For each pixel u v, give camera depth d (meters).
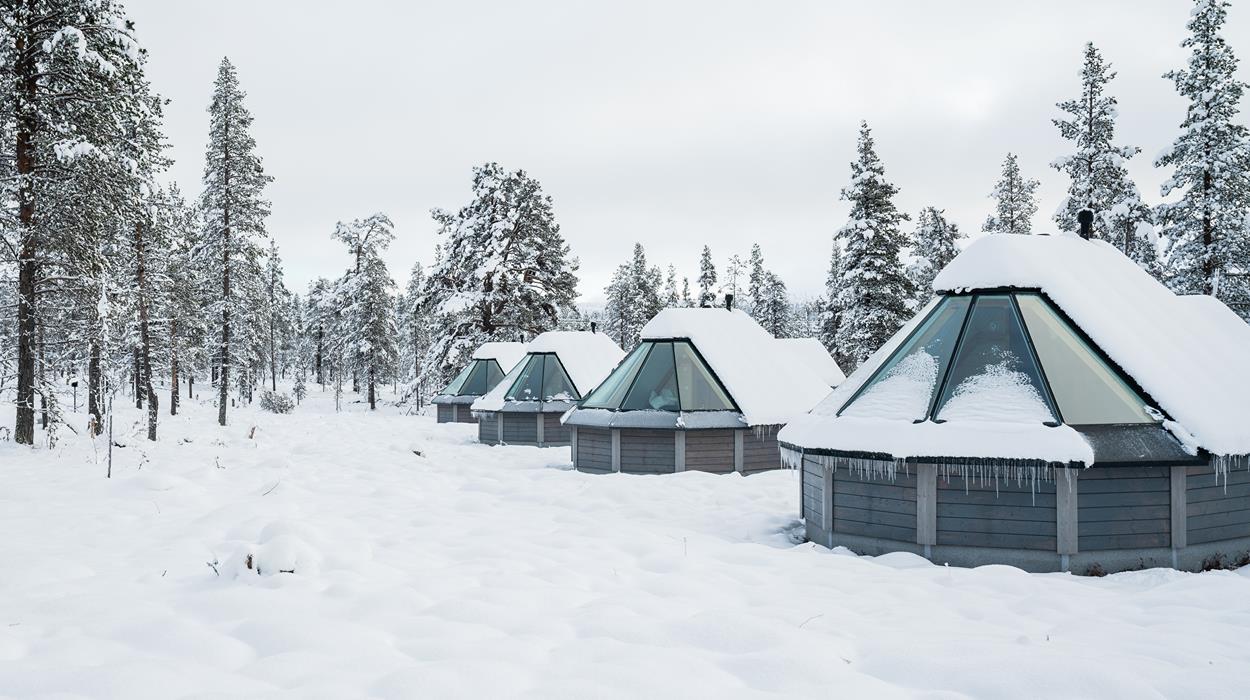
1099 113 32.28
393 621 5.30
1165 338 9.82
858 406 9.79
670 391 16.31
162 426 28.73
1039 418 8.59
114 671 4.16
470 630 5.18
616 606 5.92
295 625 4.98
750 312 70.19
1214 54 26.95
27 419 18.11
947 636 5.40
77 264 18.97
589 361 25.00
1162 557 8.36
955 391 9.24
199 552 7.57
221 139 34.06
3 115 18.14
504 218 40.06
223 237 34.00
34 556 7.16
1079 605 6.62
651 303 73.00
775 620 5.82
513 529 9.52
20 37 18.20
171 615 5.37
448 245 41.41
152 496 10.72
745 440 15.95
